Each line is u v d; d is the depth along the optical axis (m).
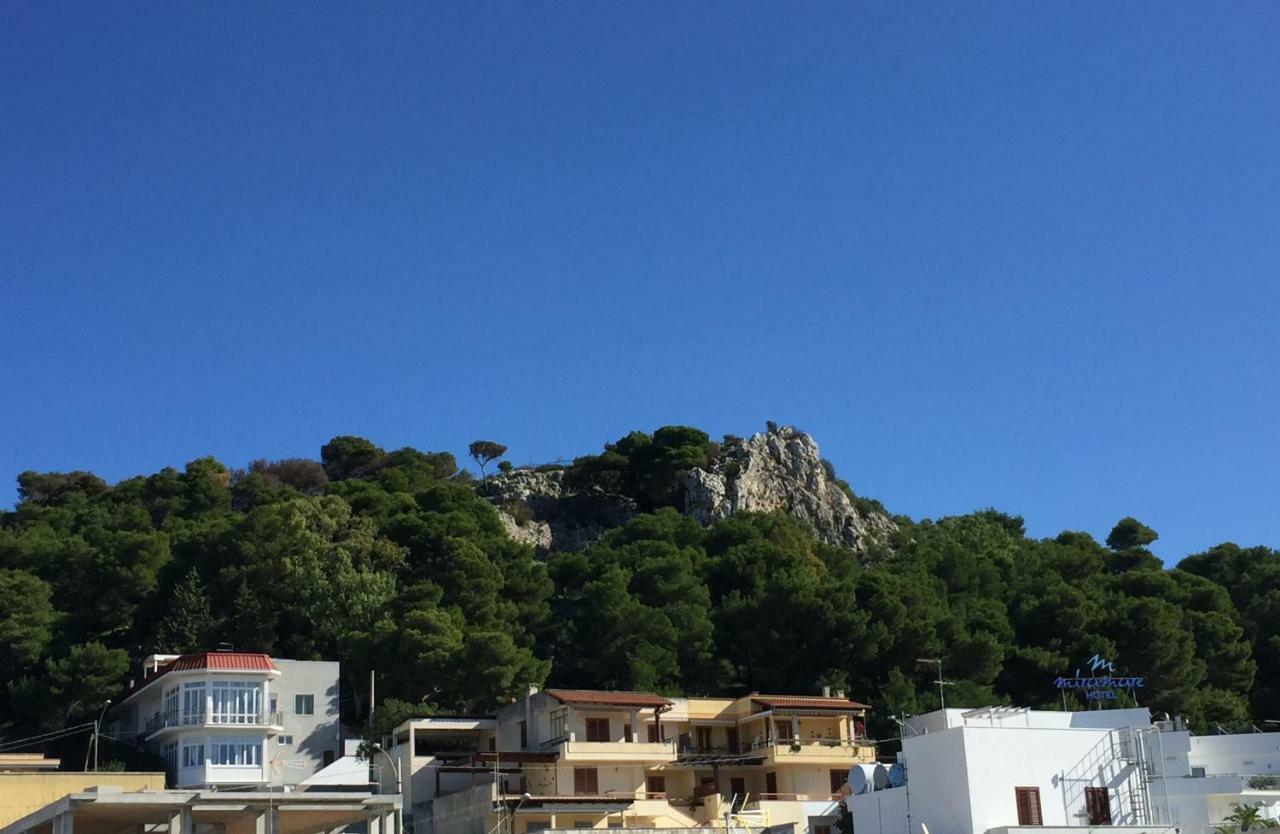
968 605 118.69
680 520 158.12
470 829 74.06
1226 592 129.50
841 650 102.88
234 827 53.09
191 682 86.69
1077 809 55.00
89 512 146.62
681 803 82.81
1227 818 54.09
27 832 51.88
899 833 56.72
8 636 97.69
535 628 114.62
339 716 97.31
